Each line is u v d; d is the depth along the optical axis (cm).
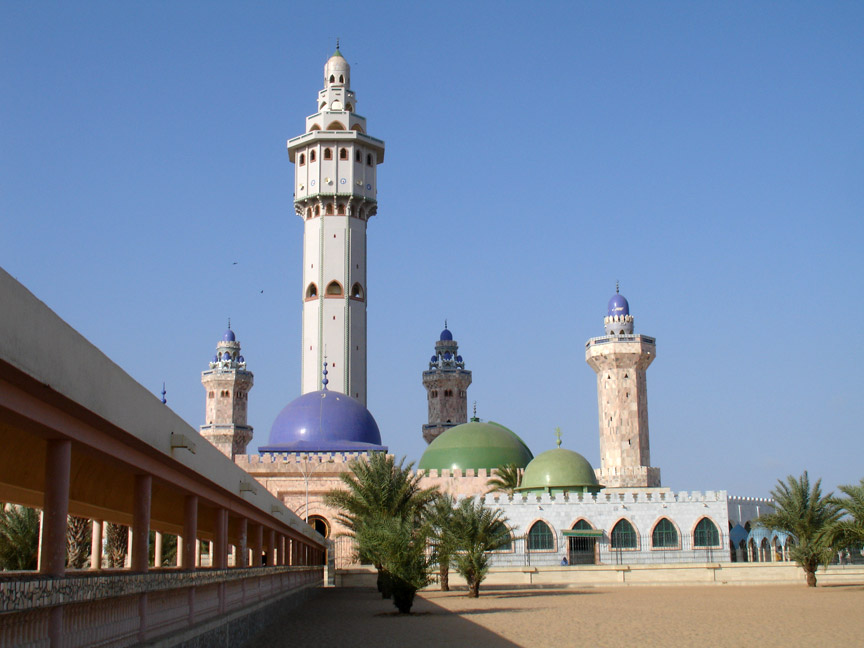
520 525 8212
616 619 4062
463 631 3628
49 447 1614
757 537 9331
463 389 16912
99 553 3716
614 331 12575
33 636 1398
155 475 2175
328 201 10631
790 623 3766
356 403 9688
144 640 1931
